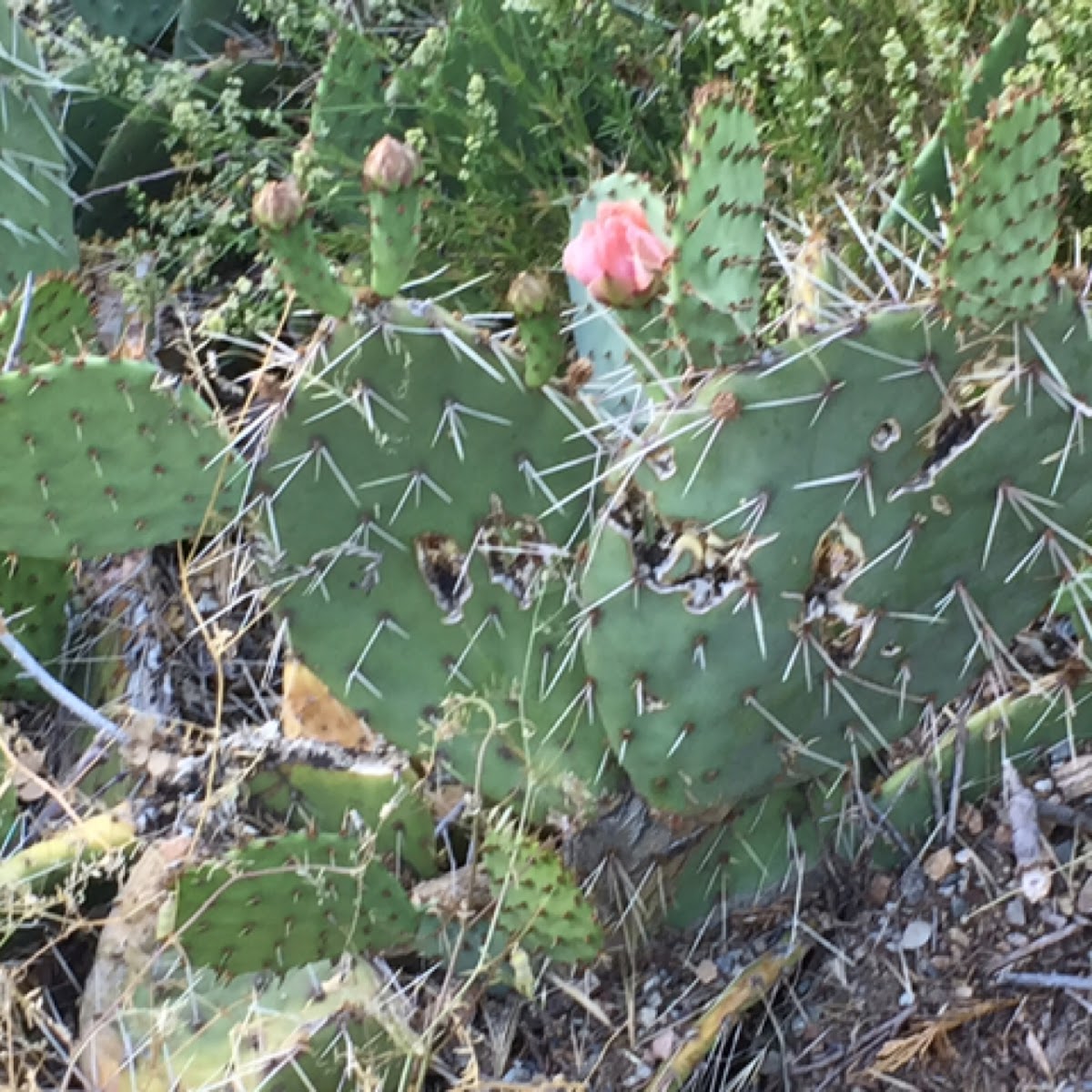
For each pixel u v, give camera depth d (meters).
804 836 1.11
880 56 1.43
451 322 0.92
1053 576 0.98
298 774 1.14
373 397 0.93
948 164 1.11
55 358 1.01
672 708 0.97
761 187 0.87
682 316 0.88
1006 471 0.92
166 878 1.07
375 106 1.46
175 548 1.41
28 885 1.09
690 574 0.93
